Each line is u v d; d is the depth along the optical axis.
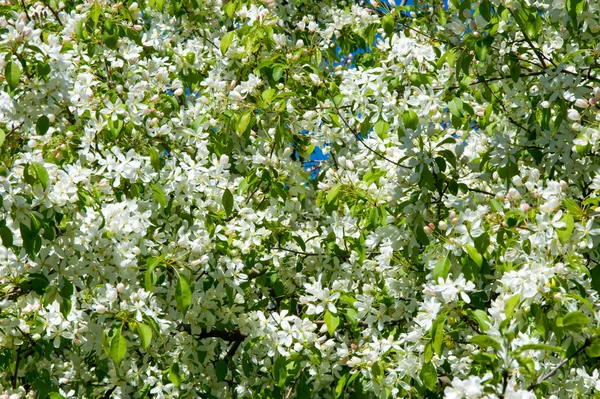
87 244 4.14
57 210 3.96
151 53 6.13
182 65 6.18
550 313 3.64
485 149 5.18
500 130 5.14
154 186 4.59
